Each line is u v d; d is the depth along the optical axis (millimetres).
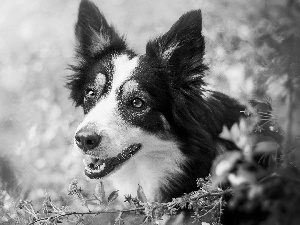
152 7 1437
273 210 734
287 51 648
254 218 788
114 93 776
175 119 790
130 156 772
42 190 976
